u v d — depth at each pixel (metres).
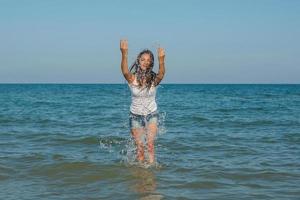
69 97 44.12
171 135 11.21
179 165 7.00
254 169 6.67
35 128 13.14
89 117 17.84
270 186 5.60
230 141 10.09
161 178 6.03
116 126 13.91
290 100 35.69
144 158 7.01
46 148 8.88
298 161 7.43
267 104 29.05
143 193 5.21
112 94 55.38
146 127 6.91
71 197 5.03
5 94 54.69
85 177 6.12
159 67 6.61
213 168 6.75
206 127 13.59
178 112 20.83
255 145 9.44
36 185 5.64
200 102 32.34
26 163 7.02
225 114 19.53
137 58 6.66
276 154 8.20
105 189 5.43
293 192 5.28
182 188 5.47
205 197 5.03
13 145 9.28
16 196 5.05
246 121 15.72
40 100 36.22
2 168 6.61
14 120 15.98
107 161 7.31
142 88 6.70
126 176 6.16
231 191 5.33
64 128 13.22
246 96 46.69
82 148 8.91
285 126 13.91
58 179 6.00
